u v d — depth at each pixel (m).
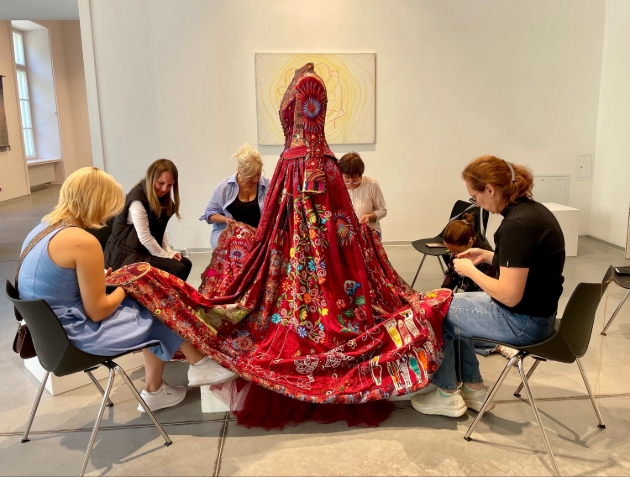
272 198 2.70
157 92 5.58
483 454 2.22
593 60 5.90
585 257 5.51
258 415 2.46
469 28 5.70
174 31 5.48
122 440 2.37
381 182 5.95
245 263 2.72
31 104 12.82
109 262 3.38
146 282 2.40
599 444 2.29
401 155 5.91
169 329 2.42
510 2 5.70
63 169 13.23
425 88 5.78
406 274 4.94
